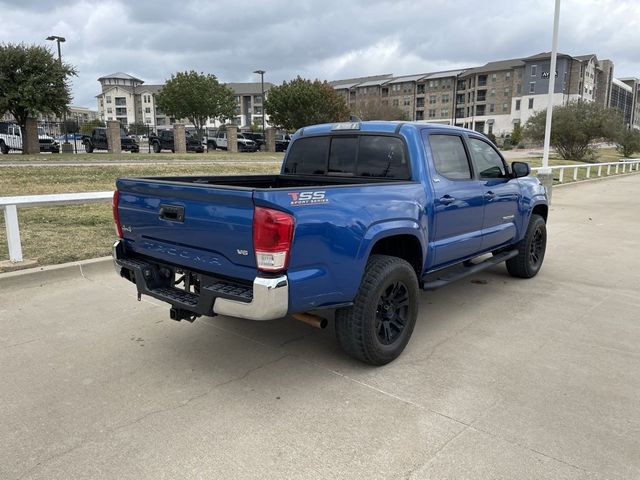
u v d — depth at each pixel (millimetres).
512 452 2910
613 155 53406
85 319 4973
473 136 5426
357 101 115312
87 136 34250
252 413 3318
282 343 4488
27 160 19656
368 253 3729
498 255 6074
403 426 3174
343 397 3537
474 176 5270
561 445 2979
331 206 3492
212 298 3416
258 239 3170
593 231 10555
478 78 96188
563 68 83688
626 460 2844
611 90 105875
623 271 7164
